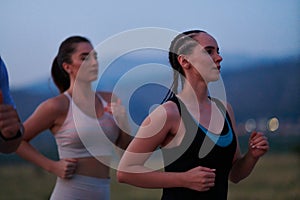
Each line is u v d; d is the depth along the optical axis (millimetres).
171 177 4676
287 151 22312
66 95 6785
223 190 4859
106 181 6910
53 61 6973
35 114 6785
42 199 16312
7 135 3549
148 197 16062
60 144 6824
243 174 5184
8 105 3562
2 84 3775
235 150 4930
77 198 6734
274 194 15555
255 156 5055
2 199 16062
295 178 17359
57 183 6840
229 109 5086
